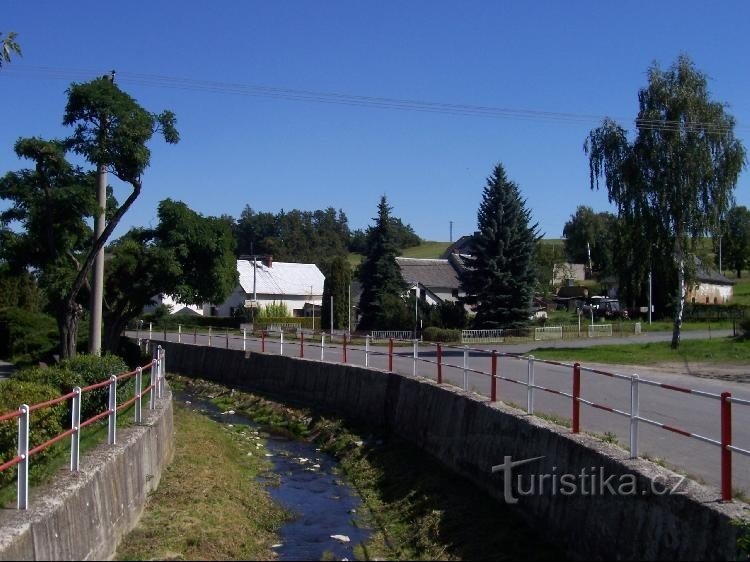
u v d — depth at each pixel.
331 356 29.70
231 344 38.69
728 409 7.37
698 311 58.84
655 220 33.50
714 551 6.86
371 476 16.05
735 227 91.38
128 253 25.05
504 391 17.88
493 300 47.62
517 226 48.25
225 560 9.98
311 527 12.61
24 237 20.92
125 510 10.23
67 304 19.73
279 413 24.81
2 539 6.49
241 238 138.75
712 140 33.12
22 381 12.10
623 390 18.31
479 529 11.14
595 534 8.99
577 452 9.80
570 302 75.56
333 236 142.00
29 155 18.44
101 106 17.80
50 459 9.40
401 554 11.13
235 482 14.81
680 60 33.75
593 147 34.84
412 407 17.67
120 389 14.41
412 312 51.81
